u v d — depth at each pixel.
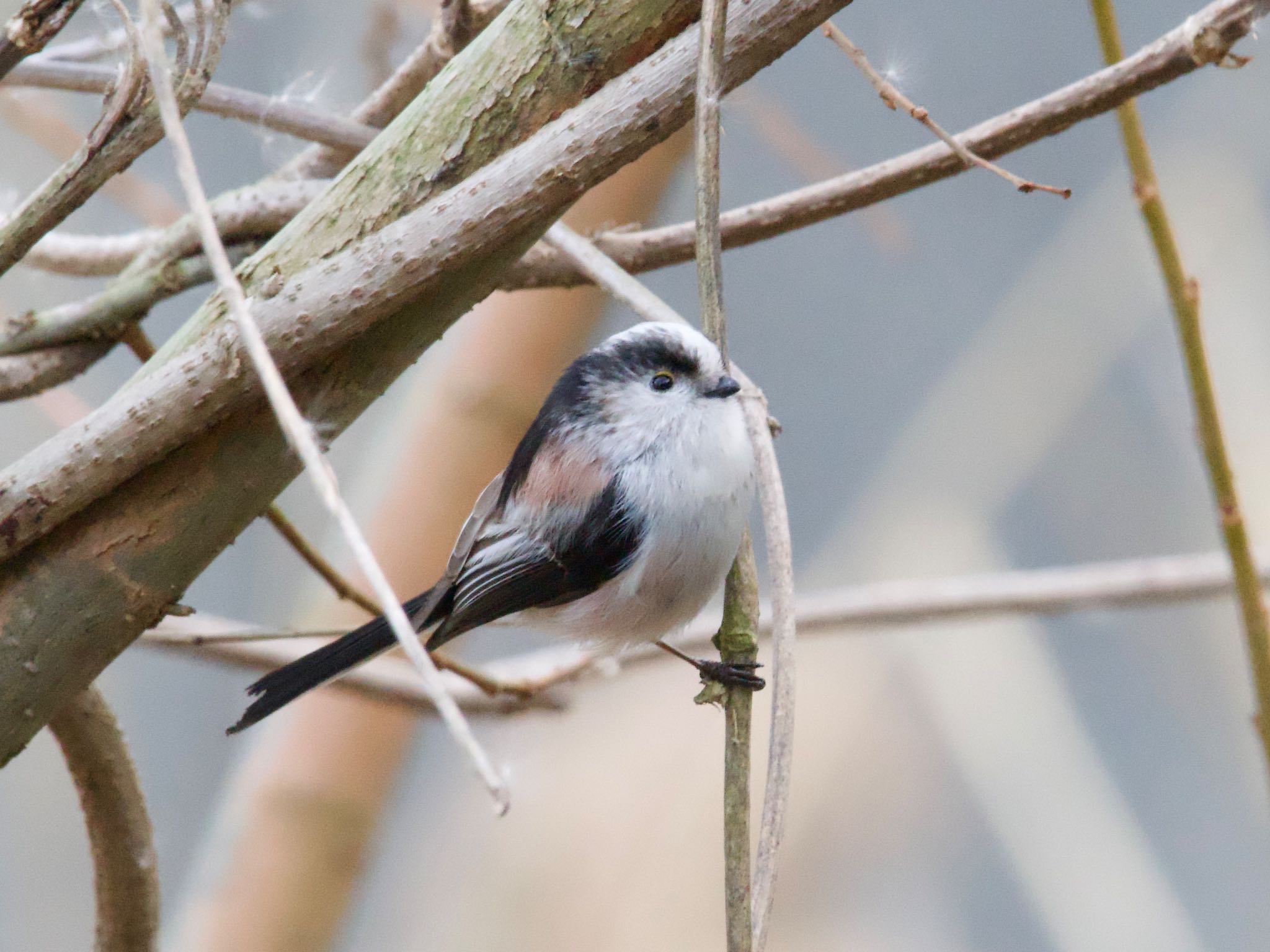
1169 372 12.20
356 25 7.46
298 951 8.05
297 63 7.42
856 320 13.80
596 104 3.99
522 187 3.98
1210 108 12.70
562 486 6.62
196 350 4.03
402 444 8.90
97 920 5.52
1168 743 11.80
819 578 11.88
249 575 9.79
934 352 13.60
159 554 4.21
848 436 13.71
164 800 10.48
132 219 9.30
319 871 8.11
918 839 11.03
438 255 4.00
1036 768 11.12
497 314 8.66
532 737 10.85
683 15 4.08
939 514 11.91
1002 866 10.95
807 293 13.84
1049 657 11.70
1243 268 12.16
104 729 5.08
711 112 3.99
